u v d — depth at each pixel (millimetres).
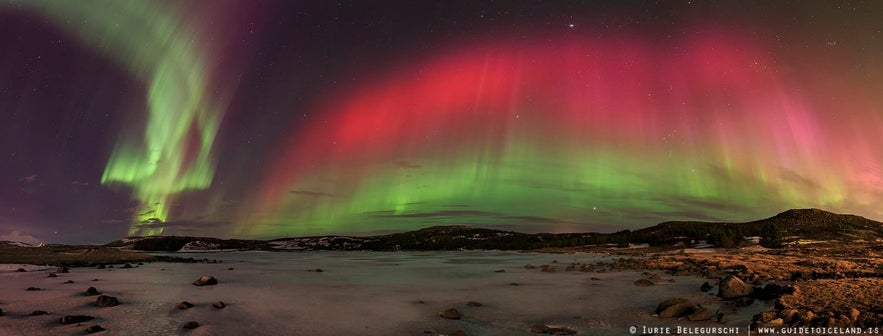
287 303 18438
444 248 132750
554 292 21375
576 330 12891
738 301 16062
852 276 21969
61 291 21000
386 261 58594
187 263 50375
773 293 16656
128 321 14195
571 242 112188
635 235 106938
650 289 21547
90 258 48219
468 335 12594
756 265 31328
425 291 22609
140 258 53656
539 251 95562
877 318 11812
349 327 13719
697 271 30469
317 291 22656
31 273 31688
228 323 14164
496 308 16984
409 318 15133
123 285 24391
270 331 13117
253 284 26047
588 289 22234
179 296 20109
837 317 12086
